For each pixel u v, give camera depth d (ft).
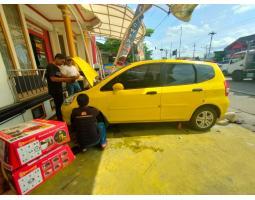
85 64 12.82
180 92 9.71
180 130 11.05
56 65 11.59
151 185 6.25
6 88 10.02
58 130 7.14
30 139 6.05
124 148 9.03
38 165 6.35
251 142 9.30
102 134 8.90
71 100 10.08
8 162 5.67
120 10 21.50
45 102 13.56
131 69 9.82
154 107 9.89
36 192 6.09
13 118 9.64
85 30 29.63
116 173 7.00
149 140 9.83
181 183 6.30
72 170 7.29
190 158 7.89
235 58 40.73
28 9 18.29
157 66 9.89
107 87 9.77
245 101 19.16
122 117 10.06
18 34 15.30
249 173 6.75
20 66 15.26
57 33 27.40
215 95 9.96
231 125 11.84
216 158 7.84
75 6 20.79
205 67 10.11
